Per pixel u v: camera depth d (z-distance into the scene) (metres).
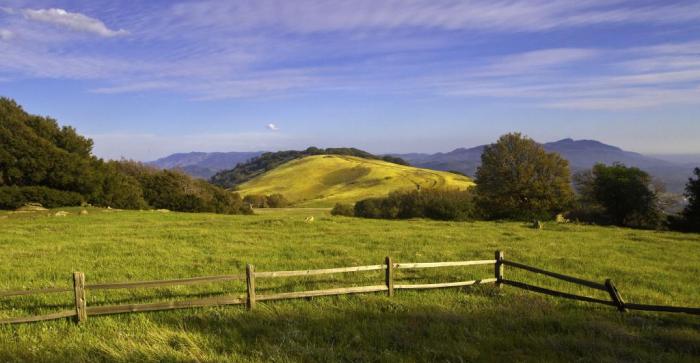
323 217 37.97
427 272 14.64
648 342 8.22
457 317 9.36
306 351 7.41
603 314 10.18
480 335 8.42
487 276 14.22
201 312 9.59
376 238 23.47
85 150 48.47
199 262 16.16
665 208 55.00
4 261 15.98
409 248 20.22
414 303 10.64
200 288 11.95
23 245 20.11
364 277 13.62
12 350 7.43
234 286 12.22
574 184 67.12
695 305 11.38
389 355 7.34
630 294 12.34
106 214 36.31
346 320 9.30
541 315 9.78
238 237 23.28
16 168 39.91
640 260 18.56
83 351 7.43
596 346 7.86
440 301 10.93
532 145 53.78
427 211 57.88
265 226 29.20
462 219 53.38
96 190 44.66
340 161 184.00
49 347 7.62
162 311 9.66
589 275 15.09
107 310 9.00
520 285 12.20
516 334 8.55
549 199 52.72
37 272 14.09
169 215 37.88
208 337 8.14
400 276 13.82
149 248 19.28
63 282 12.70
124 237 22.95
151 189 65.38
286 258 17.34
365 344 7.98
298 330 8.45
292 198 135.62
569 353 7.61
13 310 9.83
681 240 26.09
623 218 56.25
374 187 138.25
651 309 9.88
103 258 16.67
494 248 20.61
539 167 53.34
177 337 8.07
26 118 45.91
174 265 15.47
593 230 30.70
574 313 10.16
